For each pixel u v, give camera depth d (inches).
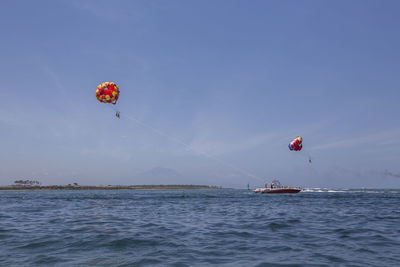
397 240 497.4
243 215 907.4
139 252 410.3
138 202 1681.8
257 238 515.5
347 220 769.6
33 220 786.8
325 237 525.7
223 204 1459.2
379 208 1165.1
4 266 339.9
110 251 415.5
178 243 470.3
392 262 357.7
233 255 394.3
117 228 632.4
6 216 895.1
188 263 353.7
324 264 349.1
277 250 423.2
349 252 410.6
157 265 343.9
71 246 447.8
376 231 590.9
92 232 575.8
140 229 618.2
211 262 358.6
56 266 339.6
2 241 487.2
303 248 435.5
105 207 1277.1
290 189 2770.7
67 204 1505.9
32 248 435.2
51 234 552.1
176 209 1157.1
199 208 1206.9
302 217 839.7
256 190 2933.1
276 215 900.0
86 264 348.8
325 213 960.3
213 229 619.8
